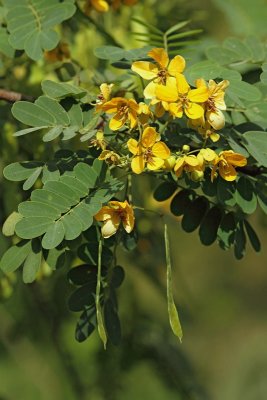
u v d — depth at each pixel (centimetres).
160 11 201
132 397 224
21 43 162
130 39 194
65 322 220
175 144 152
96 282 156
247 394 331
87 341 222
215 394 339
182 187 159
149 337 223
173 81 146
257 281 399
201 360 369
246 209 154
